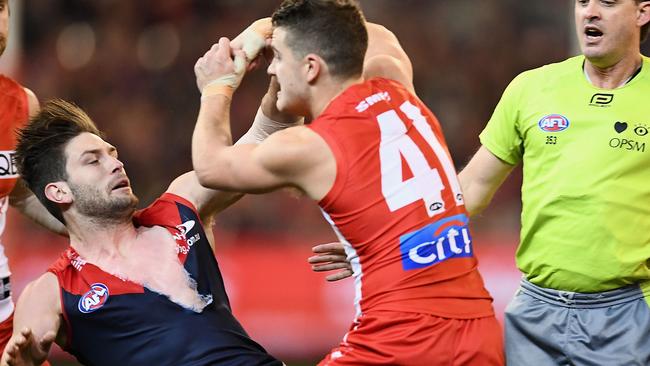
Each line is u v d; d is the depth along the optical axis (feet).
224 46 53.62
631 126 55.31
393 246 48.52
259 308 114.42
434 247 48.80
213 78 53.21
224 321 55.57
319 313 113.50
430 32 171.01
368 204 48.57
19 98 63.05
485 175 60.18
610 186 54.95
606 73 56.34
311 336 112.57
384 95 50.70
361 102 49.85
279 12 50.72
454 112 163.02
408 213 48.73
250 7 170.81
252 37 54.08
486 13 172.45
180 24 168.96
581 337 56.44
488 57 168.76
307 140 48.75
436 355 47.80
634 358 55.21
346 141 48.78
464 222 50.55
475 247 116.67
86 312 54.34
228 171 49.83
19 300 55.01
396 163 49.14
